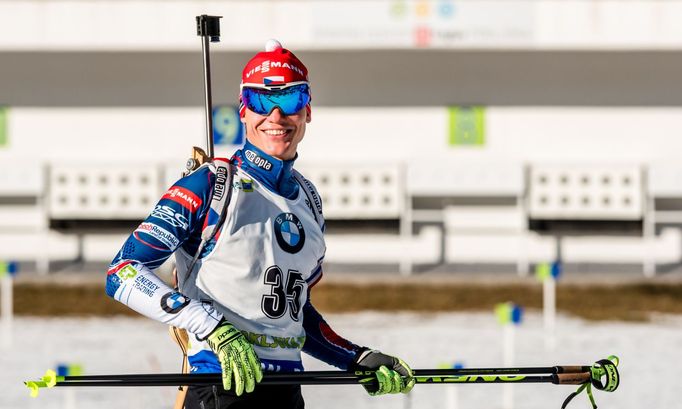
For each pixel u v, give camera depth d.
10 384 32.03
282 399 12.66
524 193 62.16
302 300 12.84
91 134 63.91
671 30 59.81
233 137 62.91
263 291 12.37
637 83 63.25
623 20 59.81
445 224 63.25
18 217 63.34
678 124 63.31
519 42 59.69
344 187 61.31
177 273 12.55
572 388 32.25
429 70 63.34
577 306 49.75
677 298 51.81
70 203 61.91
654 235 63.09
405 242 61.12
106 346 39.38
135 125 63.78
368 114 63.59
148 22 60.38
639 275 59.38
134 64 63.41
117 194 61.84
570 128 63.56
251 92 12.59
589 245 63.06
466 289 53.66
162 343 40.12
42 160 61.81
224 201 12.16
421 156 63.69
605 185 61.50
